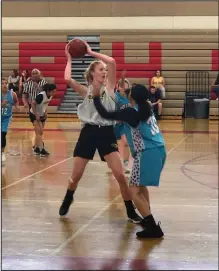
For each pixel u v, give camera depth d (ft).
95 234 21.03
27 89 48.47
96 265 17.26
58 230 21.56
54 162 39.91
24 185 30.96
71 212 24.59
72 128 66.54
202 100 82.48
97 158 42.06
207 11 86.02
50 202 26.61
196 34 86.53
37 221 22.94
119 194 28.55
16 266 17.16
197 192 28.73
